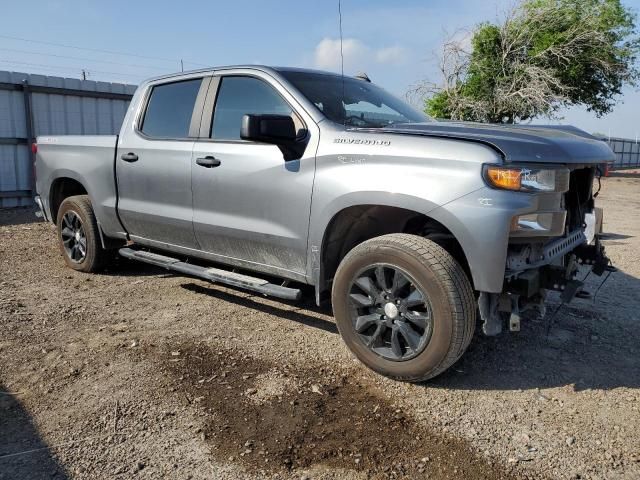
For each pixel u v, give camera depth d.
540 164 3.14
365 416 3.05
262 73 4.14
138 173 4.88
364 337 3.55
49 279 5.61
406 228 3.84
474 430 2.94
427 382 3.46
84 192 6.12
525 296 3.21
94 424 2.94
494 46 24.02
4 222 9.24
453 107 23.23
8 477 2.50
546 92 22.95
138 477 2.52
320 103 3.93
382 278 3.40
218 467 2.61
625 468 2.62
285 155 3.80
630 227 10.00
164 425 2.93
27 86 10.81
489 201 3.03
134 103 5.12
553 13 23.89
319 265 3.72
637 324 4.52
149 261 4.93
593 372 3.64
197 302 4.95
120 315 4.57
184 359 3.72
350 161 3.50
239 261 4.32
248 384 3.39
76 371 3.52
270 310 4.75
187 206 4.50
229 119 4.29
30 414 3.03
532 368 3.69
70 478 2.51
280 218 3.87
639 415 3.10
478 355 3.87
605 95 27.89
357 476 2.56
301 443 2.79
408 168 3.27
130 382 3.39
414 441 2.83
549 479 2.55
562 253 3.55
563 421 3.04
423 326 3.26
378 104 4.38
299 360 3.75
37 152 6.08
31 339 4.01
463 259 3.49
